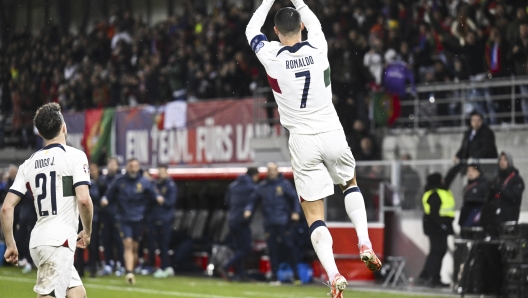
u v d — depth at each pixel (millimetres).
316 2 56281
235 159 52656
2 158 72125
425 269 42656
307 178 19844
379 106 49344
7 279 44438
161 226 48219
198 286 42188
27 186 19531
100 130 60000
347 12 54312
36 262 19219
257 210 51969
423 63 50500
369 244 19516
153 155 56781
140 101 66562
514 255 35781
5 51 85188
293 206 44312
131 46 71625
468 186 40625
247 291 39656
